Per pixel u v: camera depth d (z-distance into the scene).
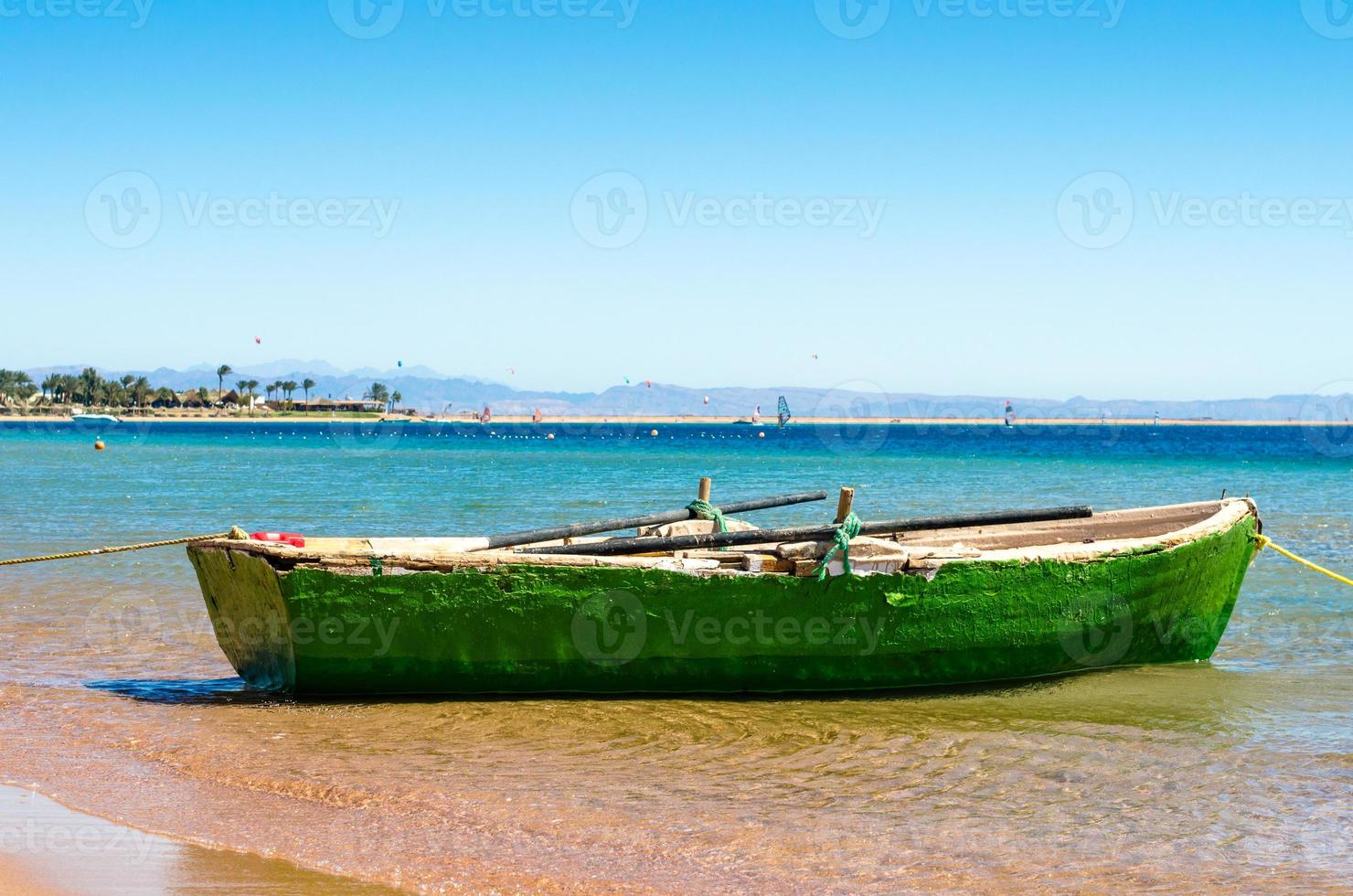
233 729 7.73
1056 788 6.55
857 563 8.66
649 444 87.25
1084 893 5.02
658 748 7.37
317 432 122.81
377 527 21.28
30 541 18.33
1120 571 9.38
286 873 5.15
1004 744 7.50
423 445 83.44
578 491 31.30
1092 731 7.85
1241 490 32.31
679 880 5.12
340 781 6.57
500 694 8.65
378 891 4.95
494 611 8.33
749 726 7.95
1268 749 7.36
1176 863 5.38
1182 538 9.65
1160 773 6.86
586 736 7.65
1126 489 32.81
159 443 82.81
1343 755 7.20
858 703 8.67
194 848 5.48
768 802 6.27
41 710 8.19
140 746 7.29
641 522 10.25
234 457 57.44
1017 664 9.26
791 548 8.80
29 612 12.04
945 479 38.19
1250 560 10.55
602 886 5.04
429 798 6.27
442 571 8.21
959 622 8.95
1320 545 18.12
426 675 8.43
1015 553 9.05
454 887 5.01
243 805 6.14
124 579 14.15
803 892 5.00
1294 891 5.05
